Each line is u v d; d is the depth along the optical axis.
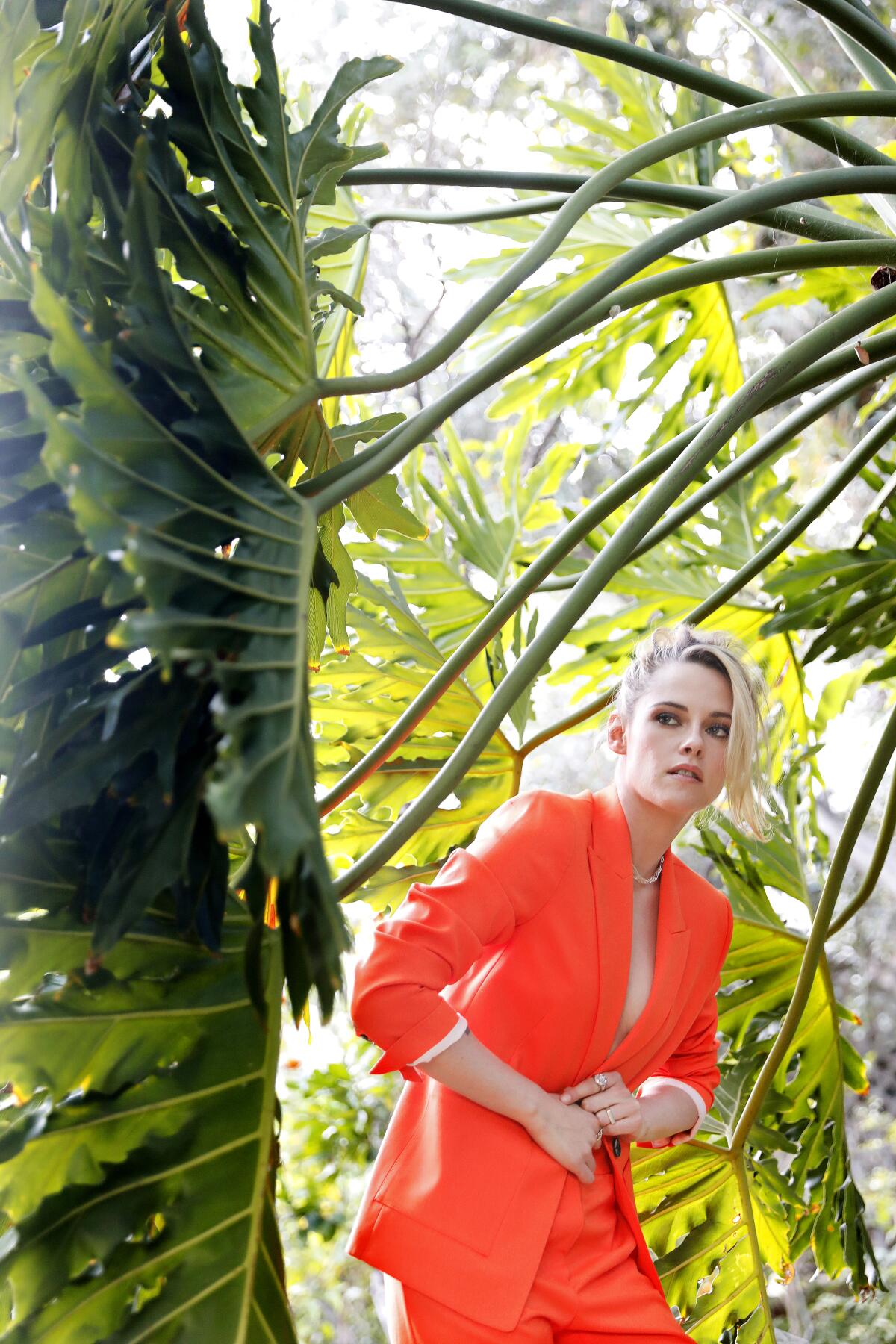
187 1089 0.98
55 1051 0.94
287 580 0.90
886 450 5.14
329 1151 4.53
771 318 5.70
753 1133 2.29
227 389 1.10
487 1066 1.30
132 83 1.12
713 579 2.72
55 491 0.94
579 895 1.41
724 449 2.77
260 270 1.14
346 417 2.43
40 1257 0.90
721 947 1.61
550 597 6.87
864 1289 2.38
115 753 0.85
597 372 2.89
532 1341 1.28
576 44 1.56
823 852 2.54
